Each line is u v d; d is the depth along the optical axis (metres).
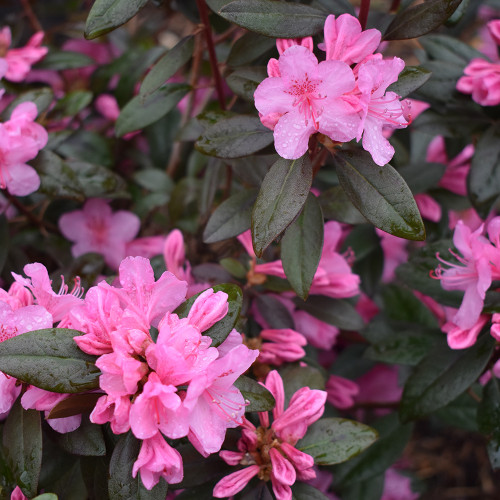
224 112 0.78
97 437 0.71
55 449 0.76
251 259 0.83
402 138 0.90
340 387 0.87
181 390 0.68
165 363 0.66
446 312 0.81
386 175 0.71
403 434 0.89
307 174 0.71
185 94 0.83
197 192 0.92
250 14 0.72
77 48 1.07
